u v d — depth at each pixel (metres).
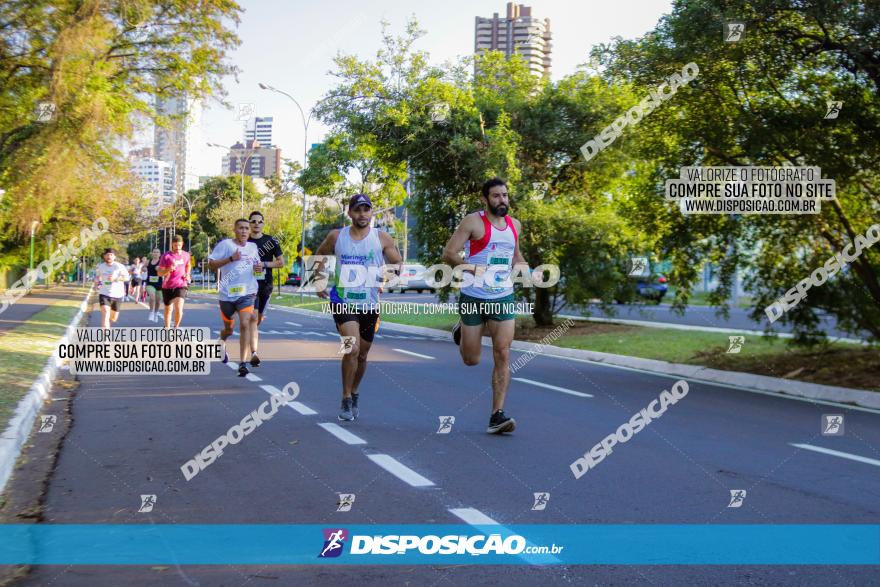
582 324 21.50
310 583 3.58
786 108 11.00
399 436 6.97
